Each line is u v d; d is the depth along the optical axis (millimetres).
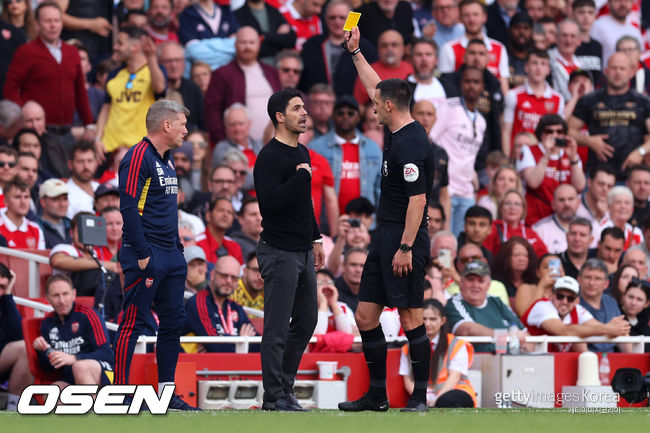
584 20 50594
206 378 26609
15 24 42531
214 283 29562
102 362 27125
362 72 22938
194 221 35344
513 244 35656
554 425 16469
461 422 17141
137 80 39188
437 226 37844
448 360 27859
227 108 41375
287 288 21531
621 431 15148
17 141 37219
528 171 42250
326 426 15859
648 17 55938
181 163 37406
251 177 39031
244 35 41594
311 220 21938
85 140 36656
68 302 27250
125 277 22141
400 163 20750
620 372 26656
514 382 28109
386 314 30719
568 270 38312
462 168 41938
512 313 32156
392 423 16734
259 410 22234
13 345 28312
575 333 31219
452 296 32219
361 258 32375
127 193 21734
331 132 39406
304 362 27781
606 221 42000
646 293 34125
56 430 14734
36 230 34406
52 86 39344
